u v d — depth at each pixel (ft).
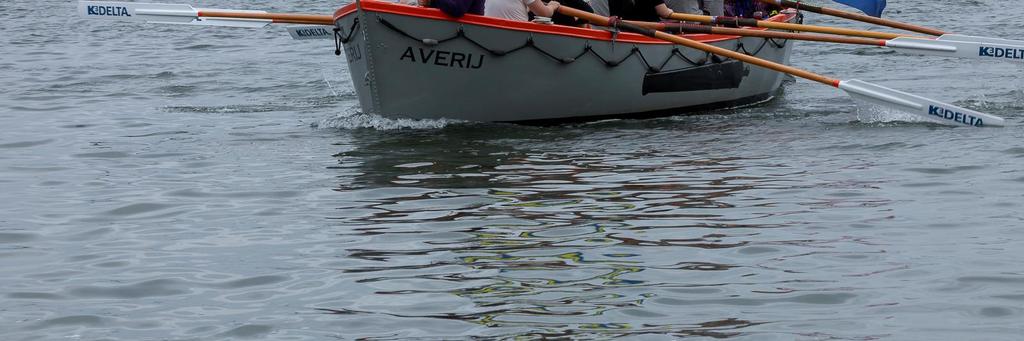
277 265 36.14
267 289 33.81
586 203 43.50
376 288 33.55
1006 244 37.06
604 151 54.54
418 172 49.88
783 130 60.44
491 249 37.27
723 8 75.10
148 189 47.70
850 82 61.62
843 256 36.04
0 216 43.37
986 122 60.03
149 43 115.34
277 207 43.93
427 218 41.55
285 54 104.01
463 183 47.47
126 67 95.35
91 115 69.10
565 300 32.14
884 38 67.41
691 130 60.85
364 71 59.21
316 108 70.74
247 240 39.27
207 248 38.37
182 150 56.44
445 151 54.44
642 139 57.93
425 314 31.22
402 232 39.65
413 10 57.00
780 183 46.68
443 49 58.03
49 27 131.75
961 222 39.96
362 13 56.80
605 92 62.90
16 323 31.24
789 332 29.45
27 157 55.36
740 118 65.46
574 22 65.87
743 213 41.65
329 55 102.53
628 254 36.47
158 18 67.87
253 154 54.90
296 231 40.24
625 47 62.49
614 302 31.89
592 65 61.67
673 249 36.99
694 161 51.80
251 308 32.17
